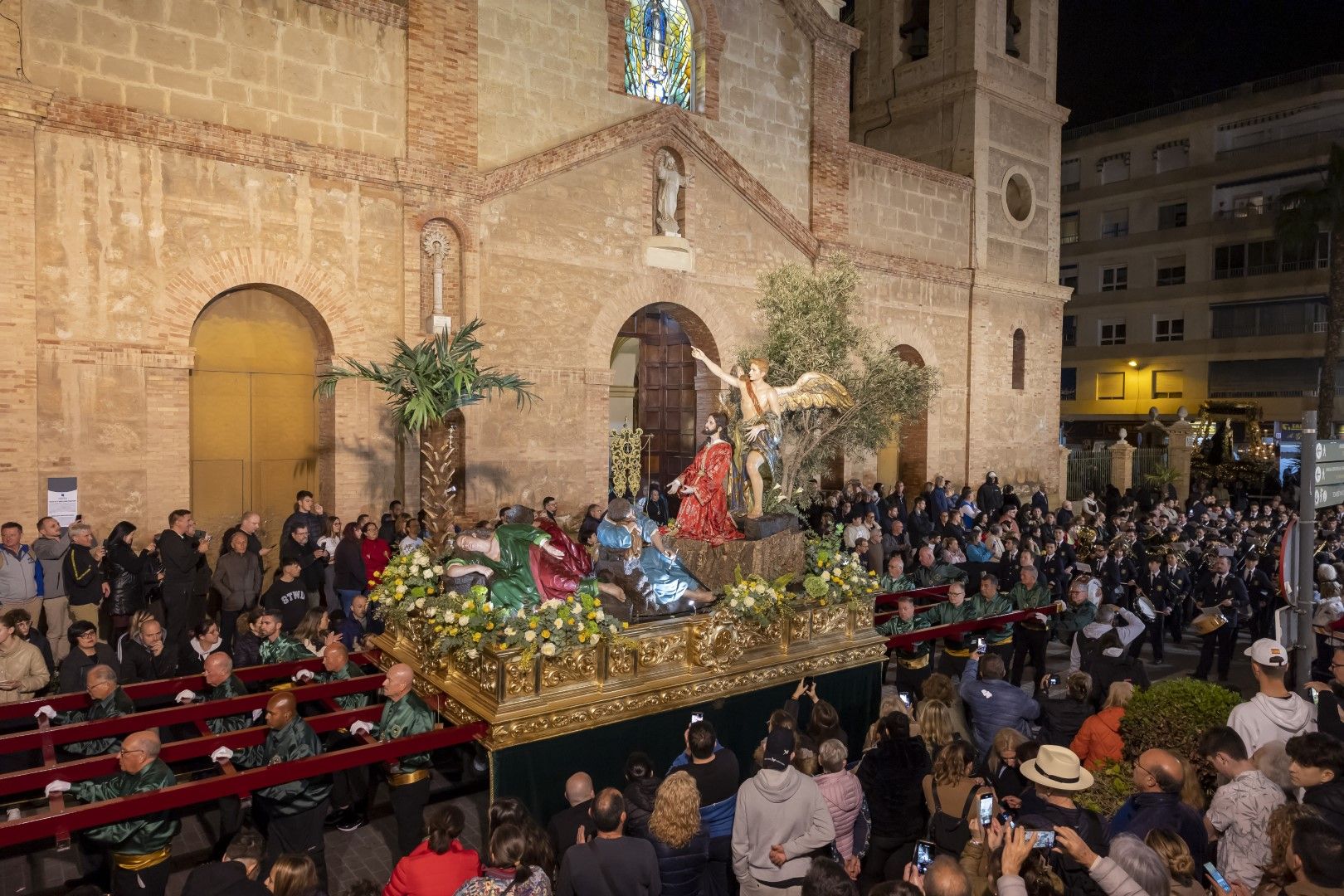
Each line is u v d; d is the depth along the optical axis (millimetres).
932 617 11352
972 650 10891
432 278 15930
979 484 26250
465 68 16234
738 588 8711
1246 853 4891
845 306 18234
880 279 23469
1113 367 46875
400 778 6914
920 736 6766
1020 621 11633
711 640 8375
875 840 6082
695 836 5527
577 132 17969
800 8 21453
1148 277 45656
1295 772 4953
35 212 12094
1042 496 23797
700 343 20703
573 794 6004
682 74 20047
